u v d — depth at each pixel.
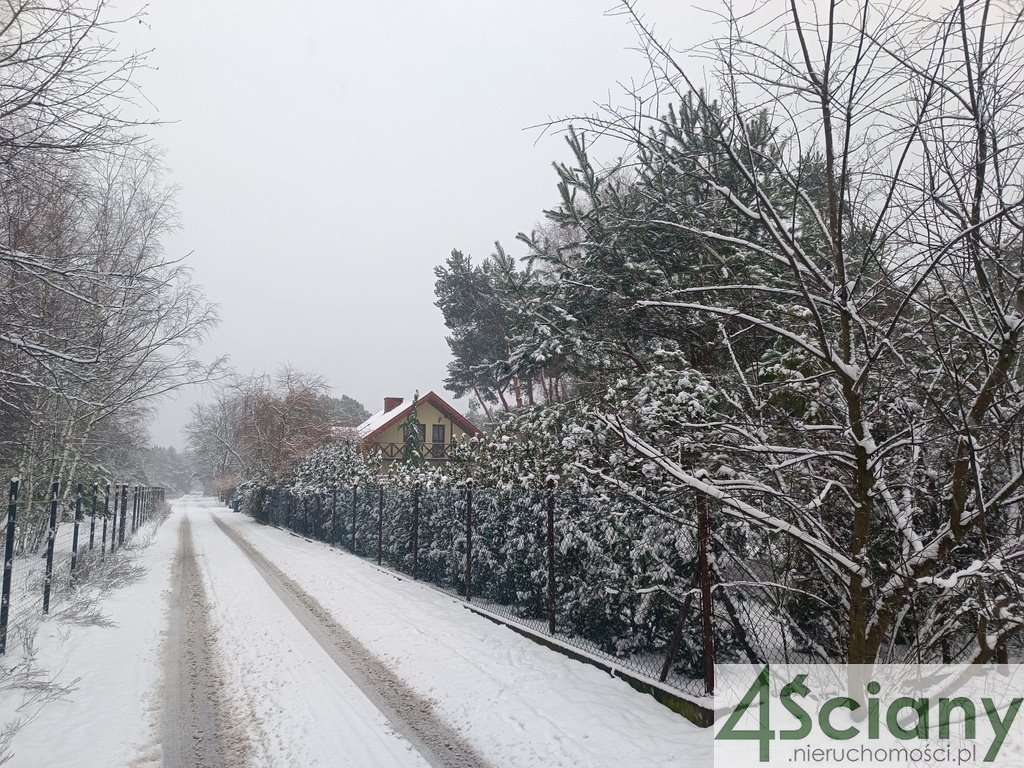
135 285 7.70
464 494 11.38
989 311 4.29
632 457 6.29
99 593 11.67
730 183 6.30
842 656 5.01
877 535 5.25
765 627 5.55
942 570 4.30
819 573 5.27
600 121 4.68
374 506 17.16
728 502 4.58
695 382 7.10
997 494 4.05
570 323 9.88
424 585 12.34
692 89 4.35
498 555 10.03
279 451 34.00
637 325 9.57
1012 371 4.19
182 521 37.78
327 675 6.86
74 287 7.27
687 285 8.20
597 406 7.02
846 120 4.12
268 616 9.89
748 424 5.20
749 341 8.00
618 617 6.86
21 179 6.16
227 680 6.78
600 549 7.04
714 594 5.59
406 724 5.45
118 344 9.91
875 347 4.46
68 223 8.58
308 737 5.17
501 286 11.28
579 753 4.66
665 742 4.74
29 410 9.72
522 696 5.91
